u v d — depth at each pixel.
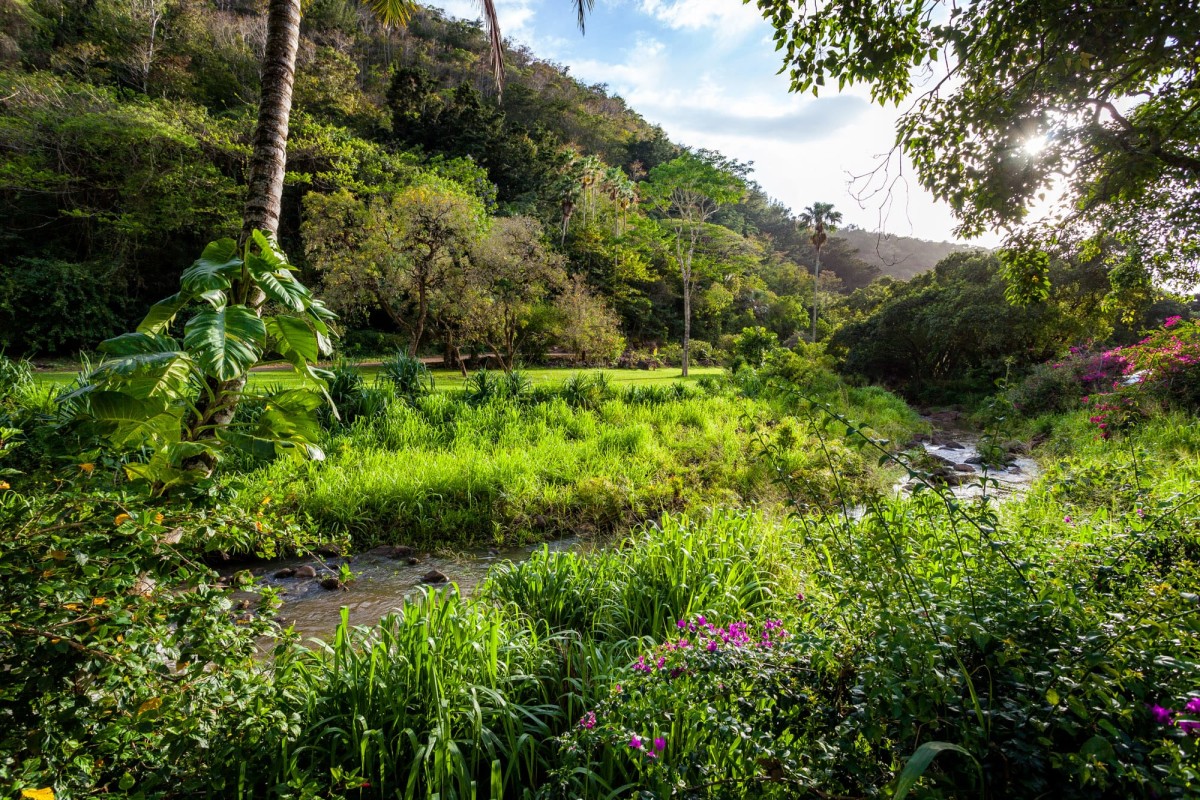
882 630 1.64
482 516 6.66
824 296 54.69
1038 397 13.82
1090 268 16.03
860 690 1.56
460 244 17.33
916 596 1.77
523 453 8.20
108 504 1.79
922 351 23.56
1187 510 2.70
